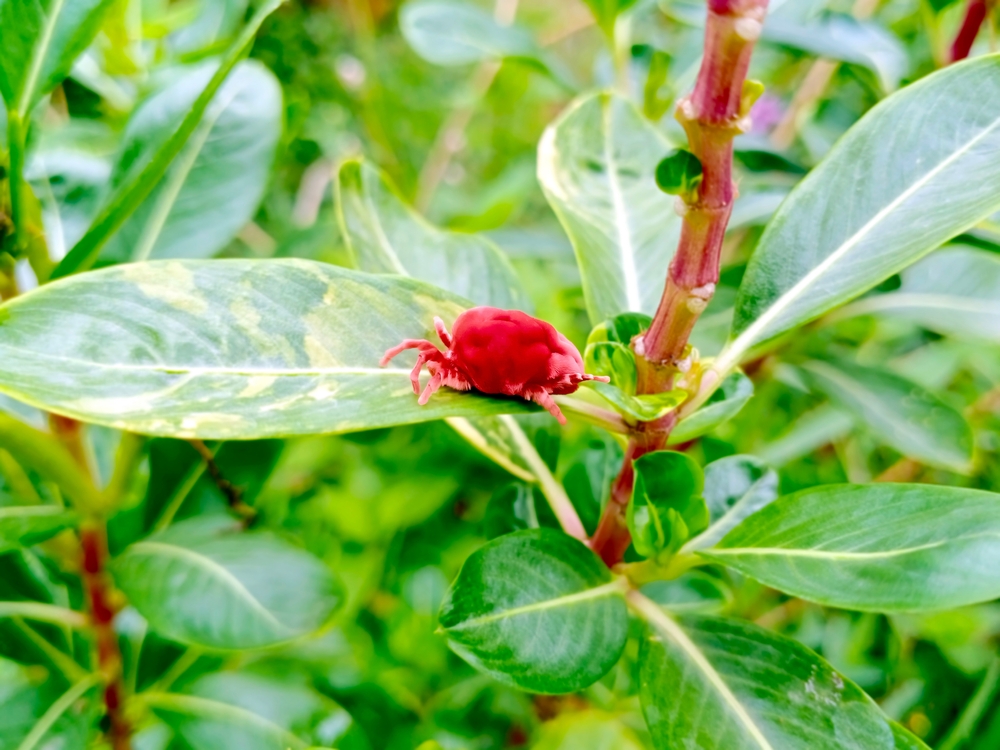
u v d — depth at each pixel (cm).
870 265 9
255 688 14
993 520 7
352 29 41
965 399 26
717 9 6
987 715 16
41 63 10
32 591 14
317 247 19
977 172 10
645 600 10
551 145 13
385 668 20
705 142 7
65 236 14
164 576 11
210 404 8
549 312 23
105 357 8
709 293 8
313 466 22
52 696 13
